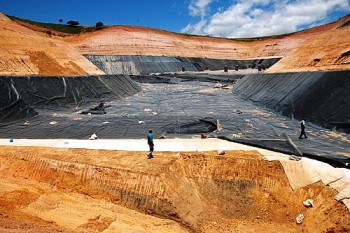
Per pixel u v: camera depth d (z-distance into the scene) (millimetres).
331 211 10844
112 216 11094
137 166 13102
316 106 21688
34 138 18359
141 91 44281
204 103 32312
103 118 24500
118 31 76438
